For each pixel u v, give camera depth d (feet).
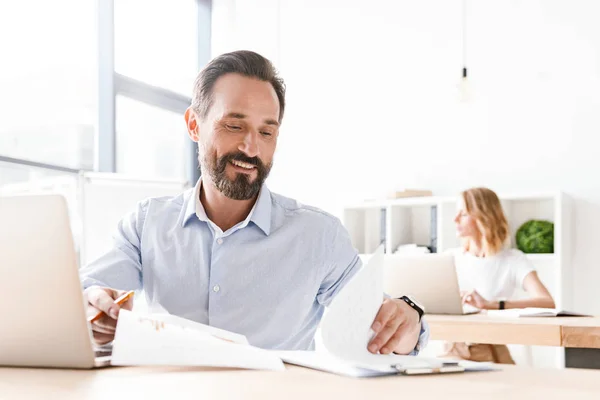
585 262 13.67
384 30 16.98
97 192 13.30
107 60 14.85
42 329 2.99
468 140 15.46
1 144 12.73
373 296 3.38
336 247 5.46
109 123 14.89
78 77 14.43
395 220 15.52
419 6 16.43
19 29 13.17
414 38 16.47
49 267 2.97
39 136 13.52
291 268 5.25
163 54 16.79
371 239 16.35
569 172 14.06
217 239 5.19
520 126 14.75
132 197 13.55
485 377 2.79
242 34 18.75
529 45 14.74
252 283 5.18
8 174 12.81
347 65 17.54
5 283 3.02
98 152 14.76
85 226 13.12
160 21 16.74
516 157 14.76
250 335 5.12
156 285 5.29
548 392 2.40
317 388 2.47
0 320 3.03
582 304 13.65
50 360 3.02
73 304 2.95
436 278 8.84
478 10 15.51
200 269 5.23
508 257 11.86
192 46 18.25
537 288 11.39
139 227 5.47
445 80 15.90
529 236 13.62
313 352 3.54
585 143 13.91
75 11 14.35
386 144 16.75
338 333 3.21
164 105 16.66
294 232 5.35
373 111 17.02
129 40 15.64
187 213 5.29
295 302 5.24
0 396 2.29
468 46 15.61
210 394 2.32
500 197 13.93
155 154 16.47
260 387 2.48
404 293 9.05
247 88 4.85
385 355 3.37
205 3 18.48
